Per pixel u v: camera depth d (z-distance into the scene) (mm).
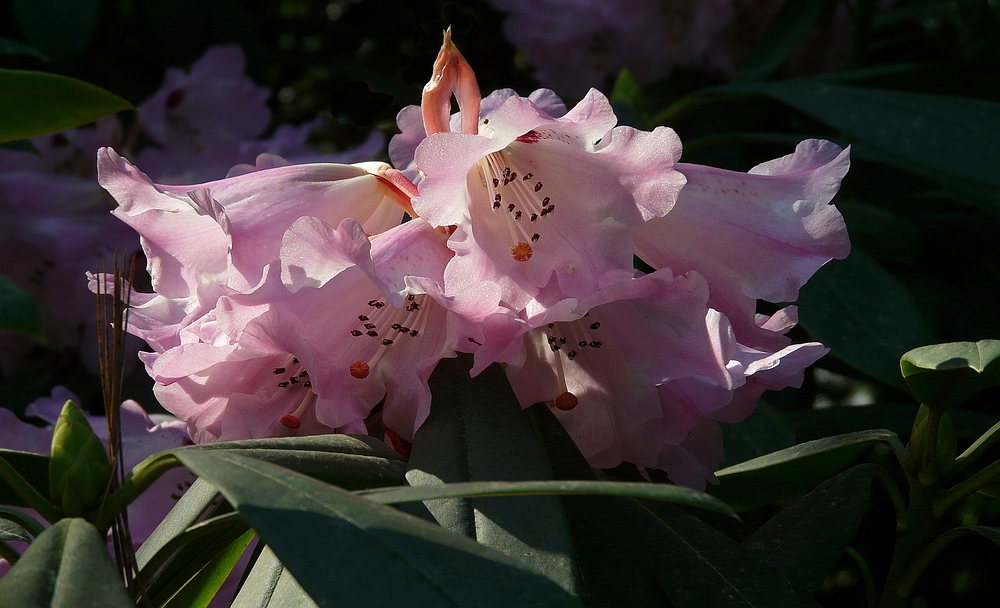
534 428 496
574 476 486
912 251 705
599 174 476
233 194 487
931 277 711
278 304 463
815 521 519
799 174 490
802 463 538
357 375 475
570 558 434
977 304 704
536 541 438
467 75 487
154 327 492
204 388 478
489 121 462
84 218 696
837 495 524
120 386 436
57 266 694
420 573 392
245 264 477
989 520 628
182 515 479
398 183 494
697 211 489
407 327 485
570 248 475
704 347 477
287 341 461
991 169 612
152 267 490
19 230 683
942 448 506
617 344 490
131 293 506
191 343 466
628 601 470
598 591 471
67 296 700
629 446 498
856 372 689
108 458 440
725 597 471
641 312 474
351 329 482
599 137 469
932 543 504
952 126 628
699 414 491
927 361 472
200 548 482
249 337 463
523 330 463
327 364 473
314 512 398
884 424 633
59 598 395
